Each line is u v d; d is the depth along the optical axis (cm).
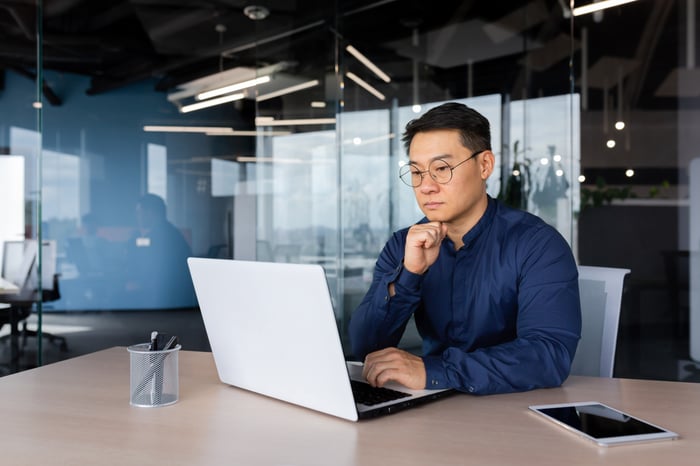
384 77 430
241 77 479
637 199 354
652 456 77
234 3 473
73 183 501
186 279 509
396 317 133
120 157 505
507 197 391
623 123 357
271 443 83
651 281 351
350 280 436
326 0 445
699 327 340
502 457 77
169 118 500
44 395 111
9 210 475
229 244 486
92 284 505
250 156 482
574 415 93
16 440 85
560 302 124
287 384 102
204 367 134
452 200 126
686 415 96
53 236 498
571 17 370
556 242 133
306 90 454
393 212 428
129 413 98
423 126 127
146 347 107
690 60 342
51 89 495
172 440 84
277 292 96
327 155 446
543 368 111
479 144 127
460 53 409
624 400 104
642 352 351
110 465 75
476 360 108
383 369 108
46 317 500
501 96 396
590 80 366
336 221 445
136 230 505
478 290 139
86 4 496
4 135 484
